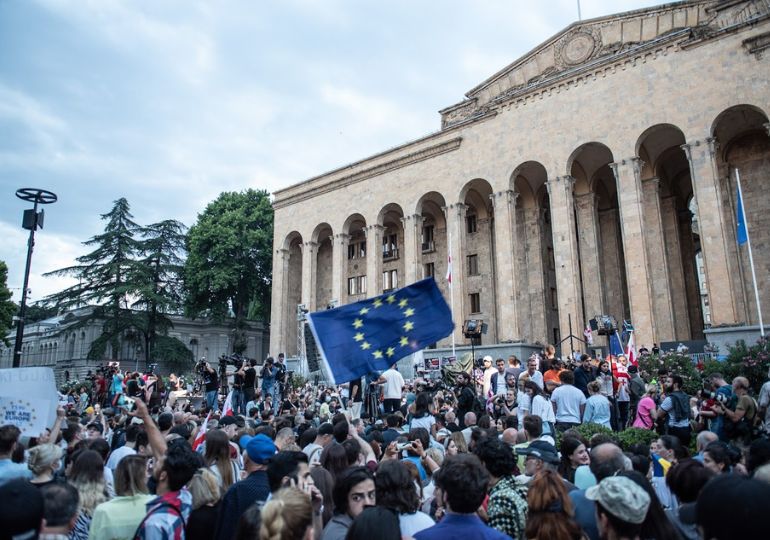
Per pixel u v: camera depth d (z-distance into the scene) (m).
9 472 6.71
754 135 36.06
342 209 53.50
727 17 33.88
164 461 5.84
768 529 2.86
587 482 7.34
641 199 35.03
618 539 4.27
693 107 33.59
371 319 9.45
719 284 30.95
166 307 61.50
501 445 6.45
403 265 54.69
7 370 9.27
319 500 5.62
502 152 42.47
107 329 59.19
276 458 5.52
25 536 3.50
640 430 13.51
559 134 39.31
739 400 11.97
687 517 5.58
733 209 35.88
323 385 28.23
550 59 42.09
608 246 44.75
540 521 4.82
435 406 15.95
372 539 4.16
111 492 7.39
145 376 28.23
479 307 48.94
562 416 13.98
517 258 44.97
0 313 55.75
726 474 3.25
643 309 33.59
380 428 12.49
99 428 11.59
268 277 67.25
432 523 5.42
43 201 19.23
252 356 74.62
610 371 19.34
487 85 45.88
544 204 47.97
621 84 36.88
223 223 63.72
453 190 45.12
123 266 61.44
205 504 5.87
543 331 43.94
